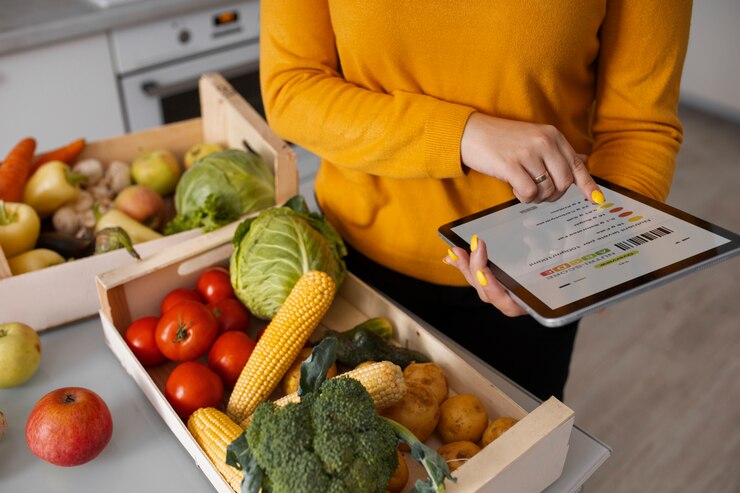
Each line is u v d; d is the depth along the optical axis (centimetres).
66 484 82
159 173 135
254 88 232
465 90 93
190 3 200
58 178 126
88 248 118
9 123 190
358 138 91
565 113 97
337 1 92
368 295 106
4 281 101
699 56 319
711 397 213
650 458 194
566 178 80
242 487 70
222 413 86
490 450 74
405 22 88
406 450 85
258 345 91
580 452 87
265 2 99
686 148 329
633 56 92
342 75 104
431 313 114
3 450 86
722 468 191
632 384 217
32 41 179
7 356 92
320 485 65
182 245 106
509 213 84
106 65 197
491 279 74
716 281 257
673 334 235
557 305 68
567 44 88
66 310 107
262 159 131
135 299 104
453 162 85
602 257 74
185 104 218
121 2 191
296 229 102
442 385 89
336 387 72
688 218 78
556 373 118
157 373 100
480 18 86
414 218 104
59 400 82
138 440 88
